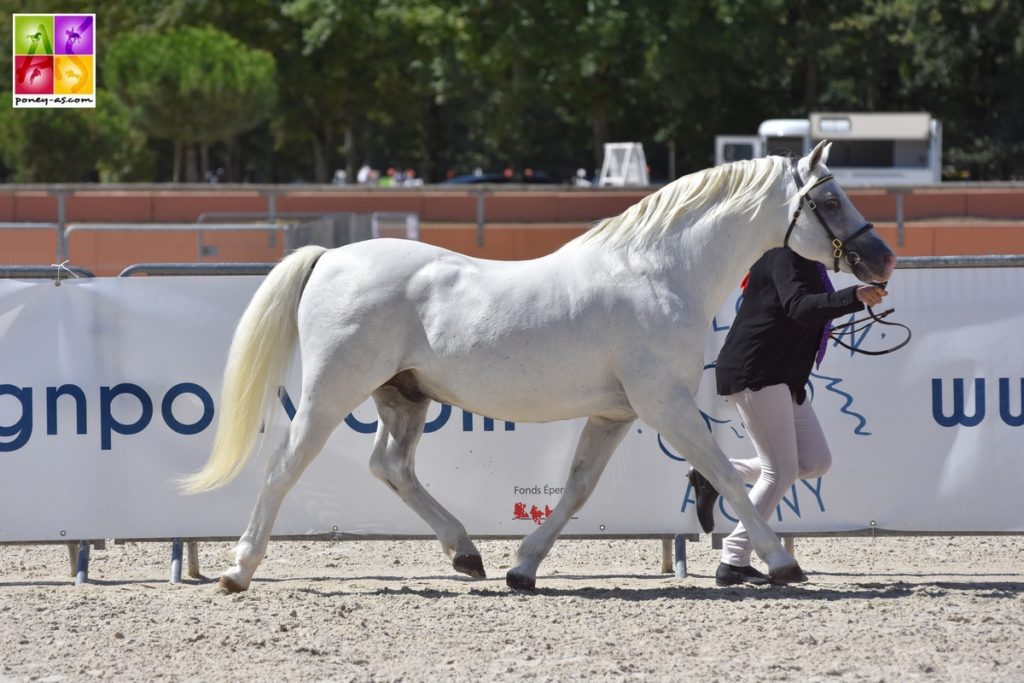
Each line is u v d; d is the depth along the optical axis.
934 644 8.16
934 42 66.88
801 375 9.66
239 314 10.74
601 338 9.38
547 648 8.16
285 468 9.67
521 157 86.81
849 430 10.75
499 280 9.58
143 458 10.74
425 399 10.11
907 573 10.95
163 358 10.73
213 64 43.22
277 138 68.75
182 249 25.12
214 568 11.43
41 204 34.53
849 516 10.76
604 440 9.97
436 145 72.19
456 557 10.11
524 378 9.44
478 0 52.47
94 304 10.69
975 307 10.67
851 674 7.53
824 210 9.34
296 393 10.77
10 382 10.65
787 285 9.42
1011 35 67.81
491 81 57.53
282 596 9.74
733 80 59.12
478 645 8.24
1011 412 10.70
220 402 10.70
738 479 9.42
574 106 60.84
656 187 35.16
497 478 10.84
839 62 64.62
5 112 44.38
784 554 9.45
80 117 44.62
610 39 52.62
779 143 45.59
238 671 7.71
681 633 8.48
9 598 9.80
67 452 10.70
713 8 55.19
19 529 10.67
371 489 10.80
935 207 33.28
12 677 7.65
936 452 10.73
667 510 10.81
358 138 86.00
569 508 9.99
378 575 11.02
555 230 33.22
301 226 24.86
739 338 9.66
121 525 10.73
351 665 7.82
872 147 44.12
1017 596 9.58
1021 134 69.56
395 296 9.54
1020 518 10.70
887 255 9.27
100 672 7.72
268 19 58.50
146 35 46.09
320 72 59.31
